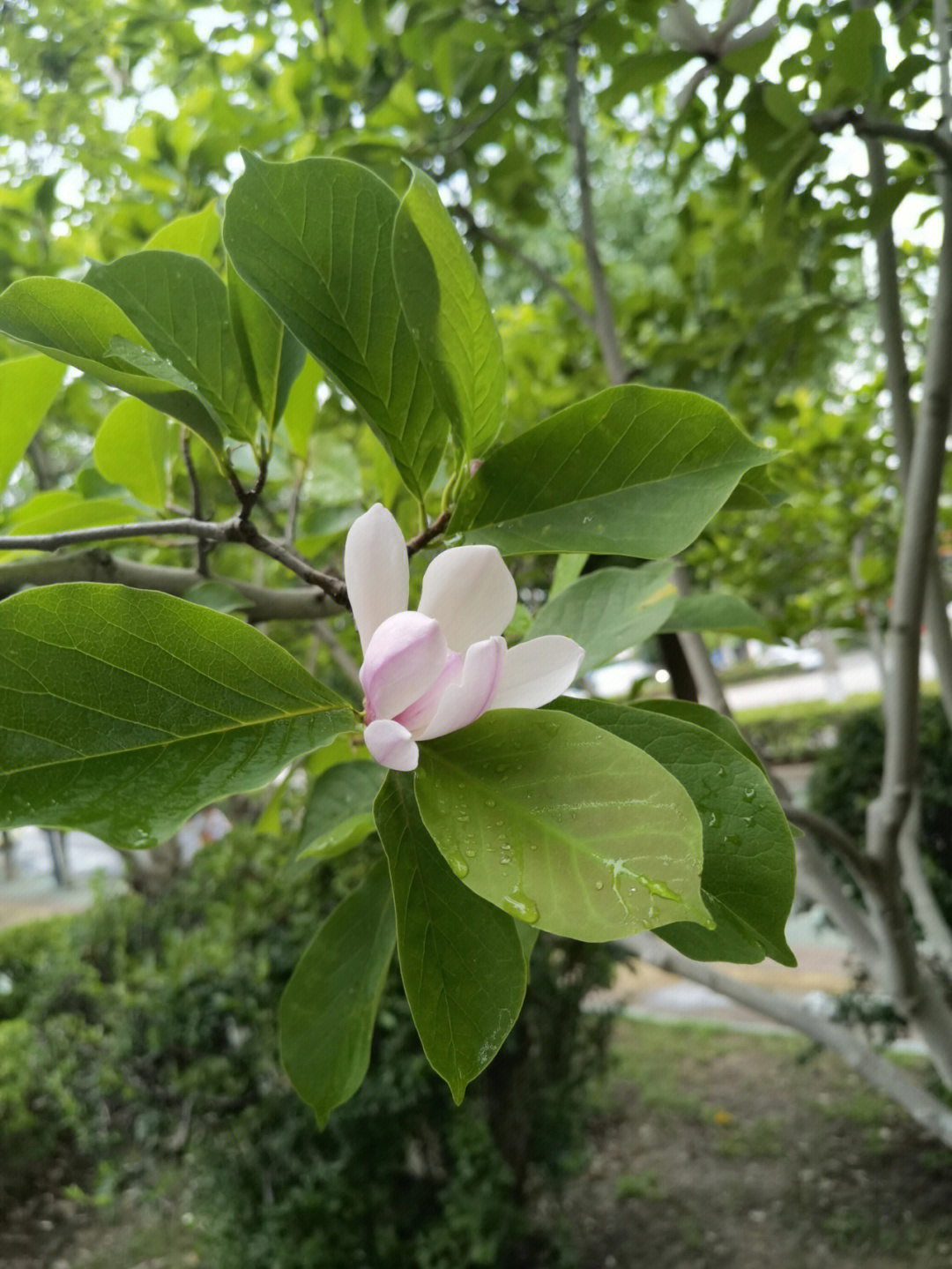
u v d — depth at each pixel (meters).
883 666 5.21
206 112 3.69
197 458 2.27
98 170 4.31
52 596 0.74
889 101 2.49
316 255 0.93
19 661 0.73
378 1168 4.33
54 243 3.93
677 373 3.88
